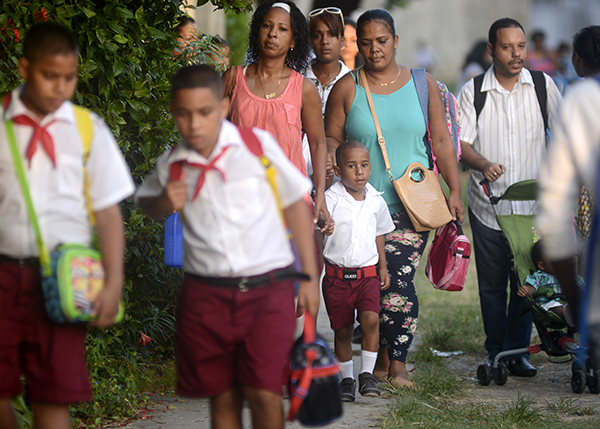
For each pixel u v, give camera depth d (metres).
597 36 17.80
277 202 11.71
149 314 19.80
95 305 10.61
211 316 11.47
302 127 20.70
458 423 16.56
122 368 17.23
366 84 20.58
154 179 12.11
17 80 14.70
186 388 11.86
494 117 22.59
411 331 20.03
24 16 14.91
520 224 21.31
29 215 10.52
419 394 18.80
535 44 77.75
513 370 22.22
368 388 18.98
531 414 16.78
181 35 21.06
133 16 17.36
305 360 11.38
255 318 11.43
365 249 19.20
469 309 30.19
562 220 9.28
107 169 11.02
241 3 19.66
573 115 9.13
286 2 18.70
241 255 11.30
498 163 22.25
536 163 22.64
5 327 10.76
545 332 20.70
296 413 11.27
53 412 11.11
